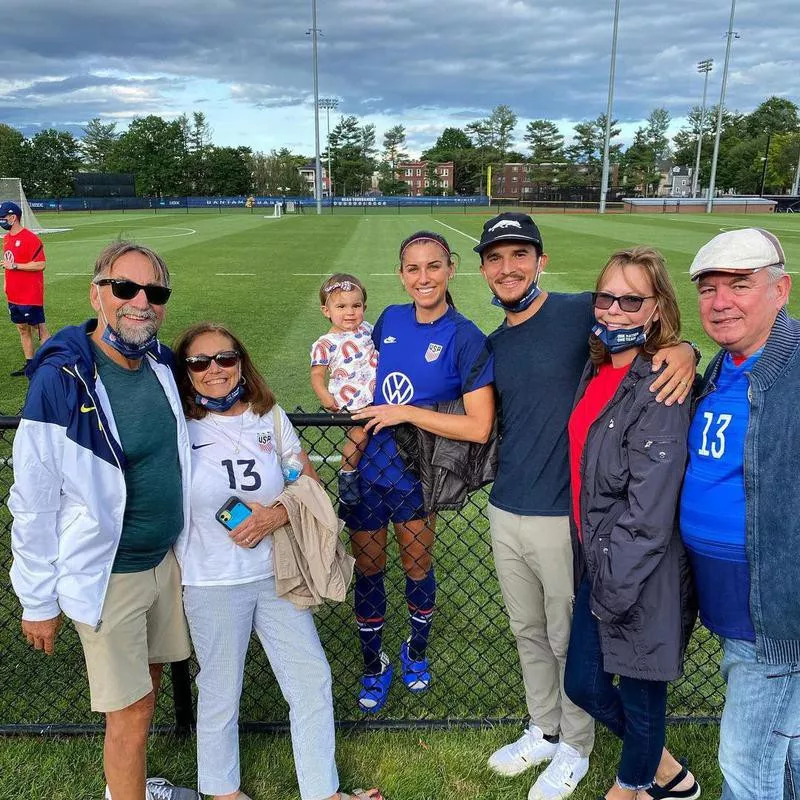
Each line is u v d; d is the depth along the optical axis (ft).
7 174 289.94
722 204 184.65
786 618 5.45
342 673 9.93
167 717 9.02
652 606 6.22
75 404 6.01
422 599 9.21
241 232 102.32
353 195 349.61
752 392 5.45
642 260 6.13
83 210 198.90
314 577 7.07
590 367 6.89
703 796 7.77
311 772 7.13
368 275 51.98
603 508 6.34
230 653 7.10
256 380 7.19
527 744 8.15
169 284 6.44
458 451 7.58
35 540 6.08
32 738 8.48
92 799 7.61
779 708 5.76
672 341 6.25
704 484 5.75
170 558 7.04
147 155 307.99
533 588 7.83
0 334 31.50
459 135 402.93
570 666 7.10
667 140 330.75
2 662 10.05
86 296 41.42
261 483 7.04
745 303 5.40
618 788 7.26
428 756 8.30
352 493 8.43
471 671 9.94
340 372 9.23
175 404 6.69
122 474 6.29
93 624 6.28
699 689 9.53
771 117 348.79
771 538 5.40
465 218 144.97
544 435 7.22
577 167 303.27
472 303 40.04
